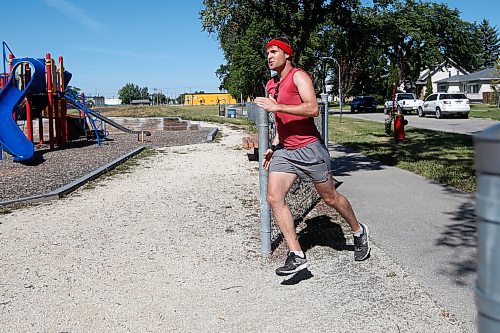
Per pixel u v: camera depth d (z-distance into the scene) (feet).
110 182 33.17
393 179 32.01
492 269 4.38
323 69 116.67
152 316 13.16
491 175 4.34
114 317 13.14
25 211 25.07
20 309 13.70
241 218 23.08
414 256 17.17
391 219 22.07
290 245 14.93
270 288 14.87
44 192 29.48
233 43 46.37
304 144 14.88
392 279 15.21
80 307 13.76
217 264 17.01
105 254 18.20
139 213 24.34
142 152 50.29
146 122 93.91
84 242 19.70
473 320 12.39
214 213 24.12
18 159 43.98
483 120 105.70
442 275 15.38
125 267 16.83
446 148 50.26
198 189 30.30
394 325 12.30
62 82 62.23
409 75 186.39
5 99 47.67
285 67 15.10
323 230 20.62
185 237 20.18
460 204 24.57
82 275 16.14
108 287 15.14
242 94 162.40
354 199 26.25
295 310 13.33
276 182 14.99
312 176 15.16
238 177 34.63
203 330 12.36
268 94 15.76
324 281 15.25
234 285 15.15
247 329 12.35
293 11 32.60
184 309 13.56
